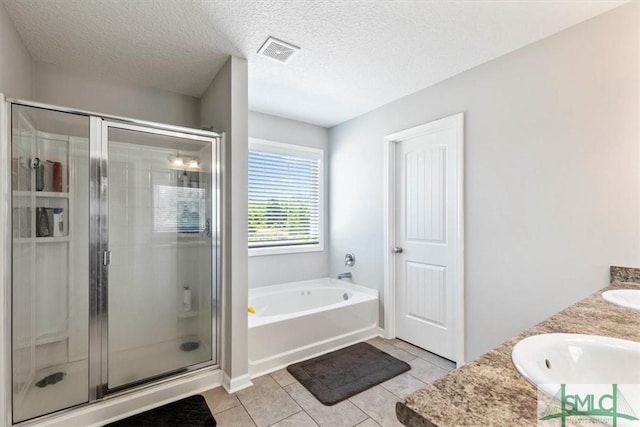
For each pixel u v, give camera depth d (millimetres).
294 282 3596
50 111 1745
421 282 2836
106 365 1995
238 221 2176
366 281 3311
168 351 2381
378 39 1962
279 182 3533
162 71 2359
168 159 2369
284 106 3158
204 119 2703
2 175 1540
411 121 2826
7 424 1571
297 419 1814
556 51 1891
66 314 1944
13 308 1624
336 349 2779
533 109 1995
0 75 1591
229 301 2168
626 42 1635
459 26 1828
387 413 1874
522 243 2049
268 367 2383
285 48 2057
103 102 2424
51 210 1897
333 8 1671
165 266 2410
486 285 2240
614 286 1562
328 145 3887
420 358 2613
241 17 1739
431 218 2748
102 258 1994
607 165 1700
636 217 1608
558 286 1886
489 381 671
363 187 3369
